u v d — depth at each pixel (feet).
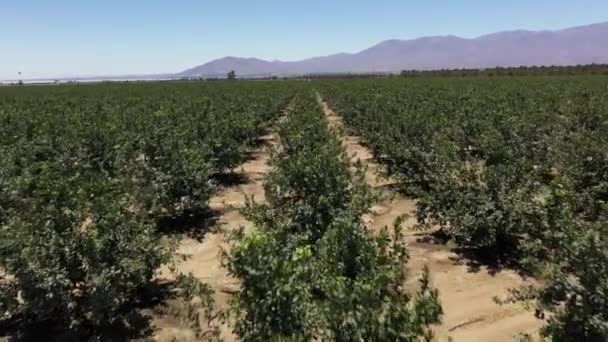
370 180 43.91
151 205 28.14
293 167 24.93
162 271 25.79
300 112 64.39
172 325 20.47
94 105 90.84
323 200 23.12
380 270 13.70
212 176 46.80
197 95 120.98
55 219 18.88
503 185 26.05
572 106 61.11
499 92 101.40
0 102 103.35
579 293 14.97
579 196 25.46
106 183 22.56
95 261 18.26
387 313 11.20
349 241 15.40
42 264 17.60
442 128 44.45
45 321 20.25
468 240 26.08
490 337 19.99
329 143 35.50
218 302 22.57
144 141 33.58
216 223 33.71
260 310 13.19
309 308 12.71
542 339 15.89
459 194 26.84
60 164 33.55
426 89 126.62
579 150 32.22
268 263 13.35
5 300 17.95
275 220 23.79
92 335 19.49
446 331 20.42
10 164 30.32
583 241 15.10
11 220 20.21
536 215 22.84
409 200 37.52
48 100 110.73
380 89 131.85
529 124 43.73
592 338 14.84
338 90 137.28
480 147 35.68
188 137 39.11
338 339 11.29
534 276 24.48
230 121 49.06
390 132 45.11
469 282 24.56
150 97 119.44
